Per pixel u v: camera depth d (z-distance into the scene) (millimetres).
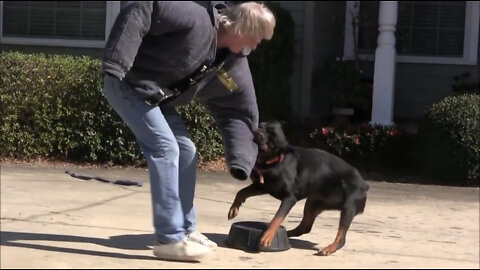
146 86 4496
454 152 8695
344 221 5094
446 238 5980
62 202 6703
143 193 7367
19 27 12469
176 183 4625
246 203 7191
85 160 8961
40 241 5180
